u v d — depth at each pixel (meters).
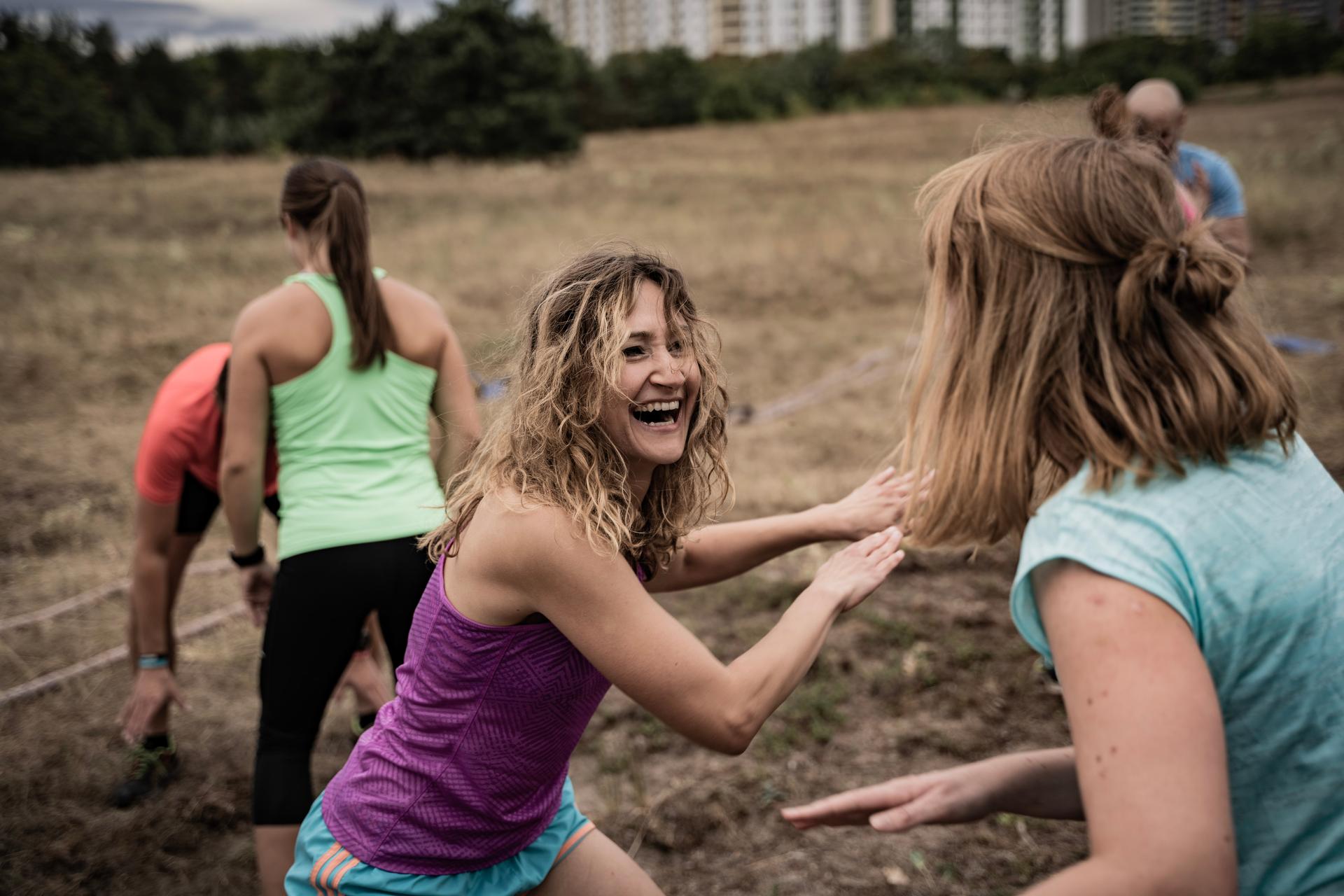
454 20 32.16
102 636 4.21
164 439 2.87
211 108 55.00
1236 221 4.89
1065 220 1.24
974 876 2.81
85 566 4.87
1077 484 1.20
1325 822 1.13
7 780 3.25
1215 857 1.00
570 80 34.38
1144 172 1.28
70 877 2.88
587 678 1.65
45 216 17.03
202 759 3.42
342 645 2.47
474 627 1.60
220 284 11.48
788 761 3.31
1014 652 3.86
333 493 2.50
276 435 2.64
